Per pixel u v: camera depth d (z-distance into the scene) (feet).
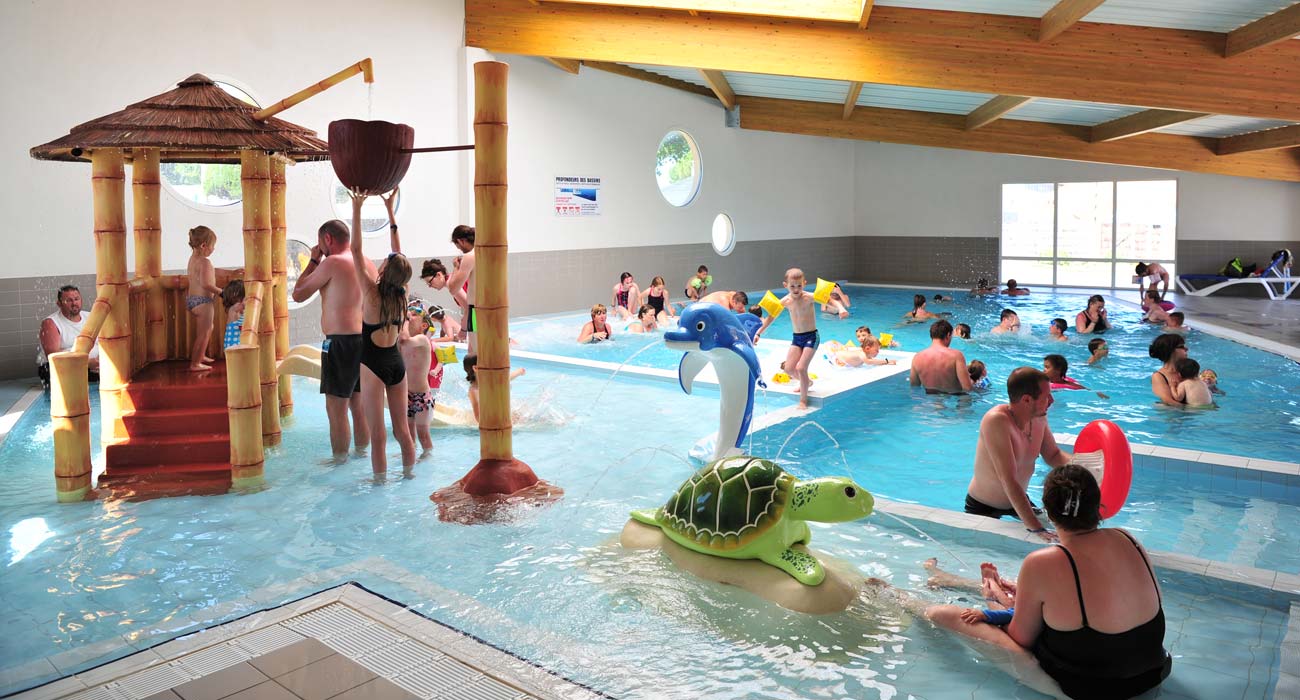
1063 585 9.99
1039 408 14.57
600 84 51.13
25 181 29.84
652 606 12.38
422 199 42.86
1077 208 65.31
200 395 20.51
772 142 65.36
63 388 17.66
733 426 18.93
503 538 15.38
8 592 13.21
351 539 15.42
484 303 17.75
